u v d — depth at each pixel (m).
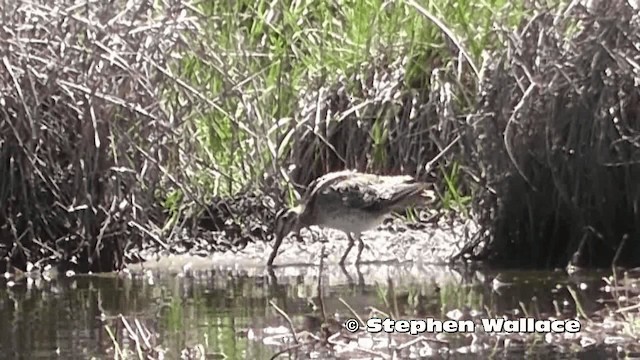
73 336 10.36
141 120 13.16
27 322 10.88
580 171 12.98
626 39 12.74
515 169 13.19
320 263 12.70
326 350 9.90
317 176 15.20
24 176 13.01
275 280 12.71
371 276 12.80
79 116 12.95
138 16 13.19
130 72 12.87
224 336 10.30
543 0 13.21
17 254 13.12
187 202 14.26
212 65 14.08
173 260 13.72
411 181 13.85
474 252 13.57
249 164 14.65
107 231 13.22
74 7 12.72
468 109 14.32
